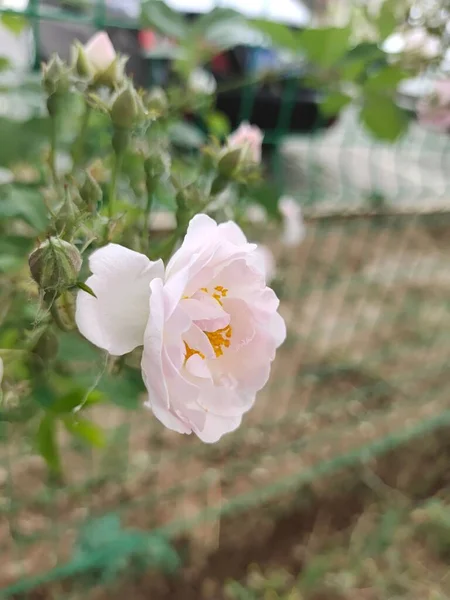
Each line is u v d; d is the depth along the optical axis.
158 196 0.18
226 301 0.12
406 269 0.65
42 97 0.23
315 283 0.58
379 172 0.54
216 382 0.12
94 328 0.11
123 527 0.39
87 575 0.37
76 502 0.38
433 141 0.55
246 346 0.12
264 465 0.45
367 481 0.47
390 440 0.46
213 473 0.43
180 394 0.11
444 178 0.56
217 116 0.27
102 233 0.13
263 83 0.29
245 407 0.12
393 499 0.46
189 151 0.28
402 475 0.48
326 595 0.39
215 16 0.25
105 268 0.11
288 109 0.36
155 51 0.27
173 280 0.10
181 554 0.40
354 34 0.28
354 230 0.62
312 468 0.42
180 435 0.44
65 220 0.12
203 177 0.17
